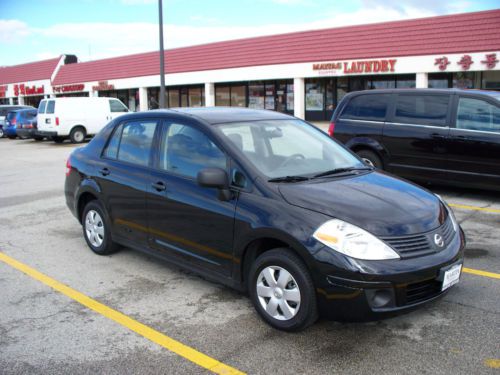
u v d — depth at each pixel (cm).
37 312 422
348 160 480
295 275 357
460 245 384
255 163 410
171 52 3484
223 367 331
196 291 459
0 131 2659
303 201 370
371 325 385
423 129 823
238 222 389
